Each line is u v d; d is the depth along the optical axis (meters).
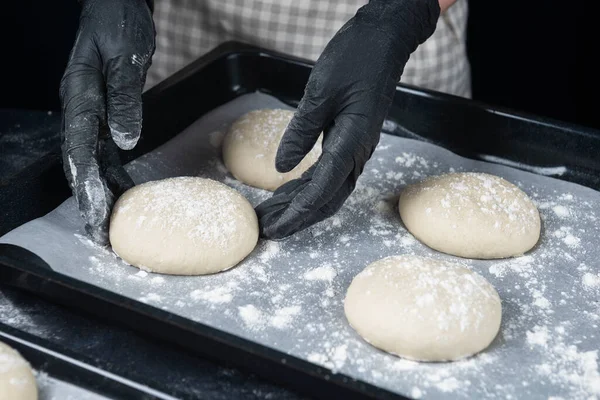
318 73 1.32
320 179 1.34
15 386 1.04
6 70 2.56
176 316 1.10
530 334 1.25
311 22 1.92
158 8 1.99
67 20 2.46
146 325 1.12
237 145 1.62
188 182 1.46
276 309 1.28
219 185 1.47
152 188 1.43
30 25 2.47
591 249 1.45
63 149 1.37
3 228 1.37
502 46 2.81
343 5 1.89
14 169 1.62
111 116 1.34
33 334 1.14
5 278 1.20
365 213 1.53
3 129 1.74
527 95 2.88
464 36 2.08
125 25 1.37
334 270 1.38
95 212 1.34
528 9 2.71
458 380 1.16
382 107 1.33
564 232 1.49
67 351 1.12
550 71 2.80
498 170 1.64
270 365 1.05
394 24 1.36
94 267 1.34
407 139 1.71
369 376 1.16
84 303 1.15
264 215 1.45
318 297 1.31
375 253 1.43
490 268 1.41
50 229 1.37
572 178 1.62
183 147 1.67
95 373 1.10
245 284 1.34
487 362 1.19
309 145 1.35
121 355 1.14
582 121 2.82
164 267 1.34
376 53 1.32
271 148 1.61
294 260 1.40
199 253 1.33
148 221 1.35
